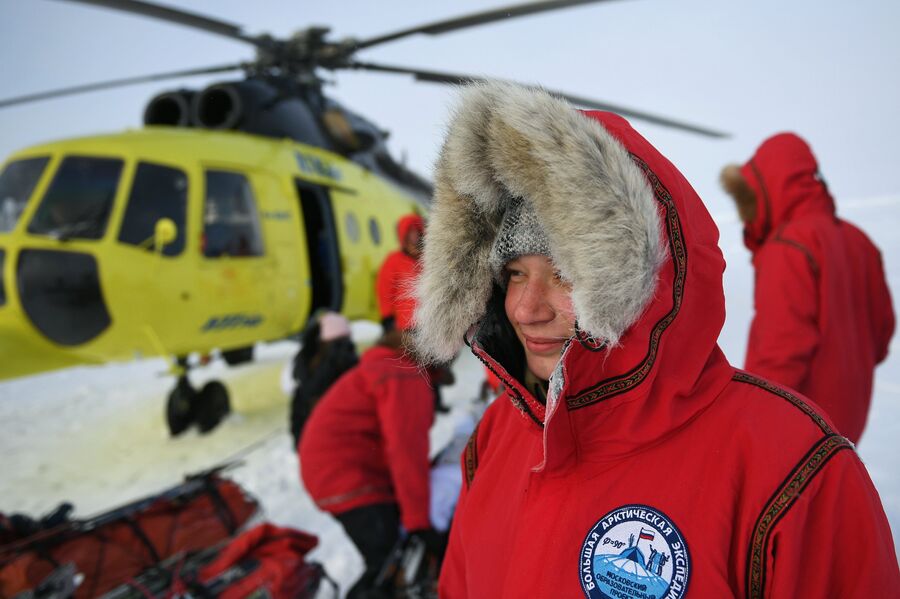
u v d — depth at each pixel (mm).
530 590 850
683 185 879
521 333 984
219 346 5570
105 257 4531
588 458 854
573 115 848
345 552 3252
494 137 901
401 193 8258
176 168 4992
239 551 2330
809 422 786
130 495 4535
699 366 824
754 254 2316
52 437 5945
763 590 743
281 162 5910
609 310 764
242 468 4676
